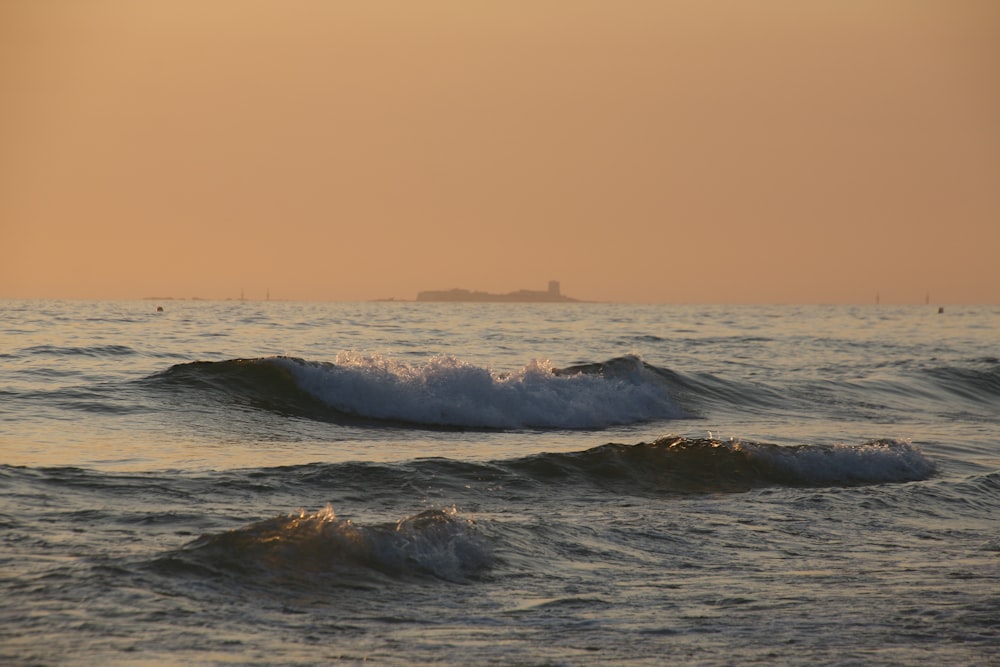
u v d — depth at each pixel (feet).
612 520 143.43
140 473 153.58
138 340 492.13
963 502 169.48
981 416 341.21
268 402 261.44
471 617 97.60
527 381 292.40
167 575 102.01
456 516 130.93
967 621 99.45
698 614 100.58
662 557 124.67
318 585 103.65
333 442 219.82
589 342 584.81
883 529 146.92
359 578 106.83
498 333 654.53
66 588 96.37
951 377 431.43
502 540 124.26
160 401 251.19
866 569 121.70
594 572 116.16
